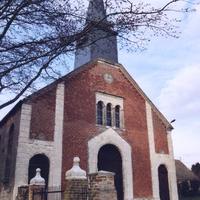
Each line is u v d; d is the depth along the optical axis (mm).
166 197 20266
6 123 18422
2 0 7883
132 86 21281
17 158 14789
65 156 16359
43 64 8594
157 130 21281
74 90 18125
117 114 19891
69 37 8344
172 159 21109
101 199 8453
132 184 18453
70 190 9109
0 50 8258
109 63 20609
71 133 17047
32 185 11195
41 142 15781
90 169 16953
